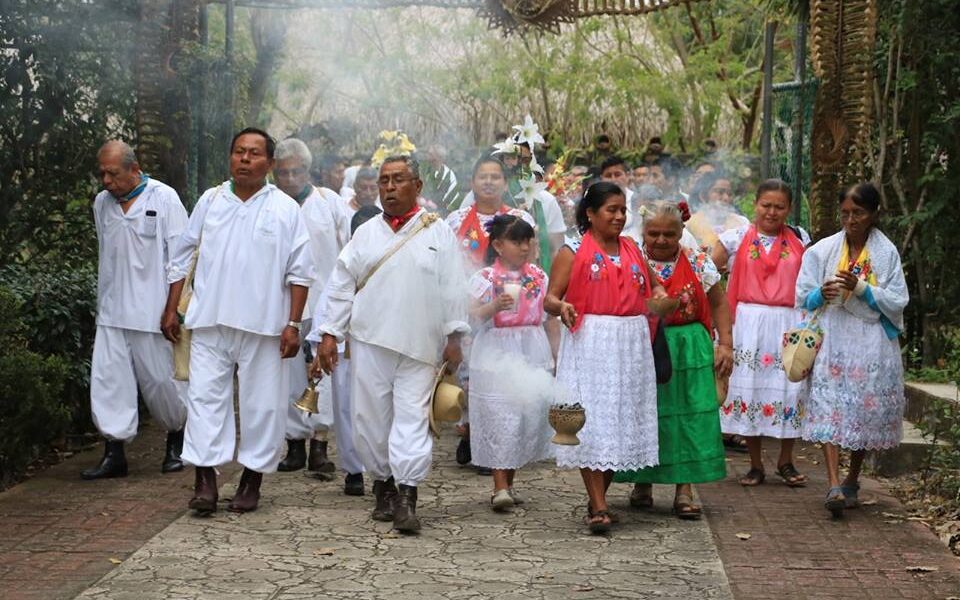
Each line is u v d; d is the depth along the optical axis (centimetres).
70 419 876
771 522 761
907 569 659
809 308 785
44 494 805
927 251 1162
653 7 1345
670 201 762
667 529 741
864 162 1220
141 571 641
